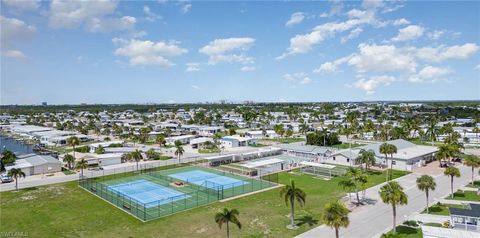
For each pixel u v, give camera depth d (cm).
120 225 6569
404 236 5756
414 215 6812
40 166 11575
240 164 12769
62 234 6150
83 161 11225
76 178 10819
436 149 13662
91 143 19038
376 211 7106
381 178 10244
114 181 10350
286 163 12369
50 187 9625
